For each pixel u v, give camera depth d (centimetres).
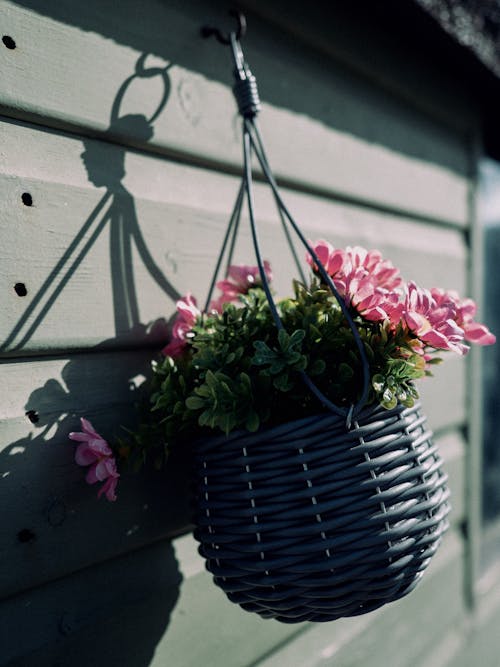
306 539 55
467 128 131
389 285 66
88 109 66
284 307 65
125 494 68
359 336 57
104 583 67
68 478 64
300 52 90
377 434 58
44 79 63
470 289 133
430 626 115
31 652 61
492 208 154
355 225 98
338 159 95
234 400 57
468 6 102
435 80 117
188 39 75
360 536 55
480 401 132
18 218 61
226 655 78
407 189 111
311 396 61
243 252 81
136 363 70
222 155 79
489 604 139
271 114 85
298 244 88
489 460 149
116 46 69
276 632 84
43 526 62
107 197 68
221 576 59
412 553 58
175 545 74
